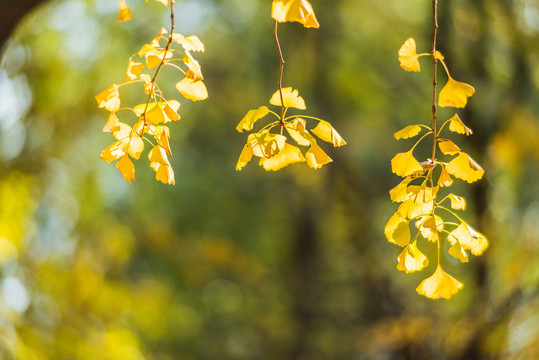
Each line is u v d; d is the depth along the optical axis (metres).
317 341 7.54
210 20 6.35
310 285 7.76
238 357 8.79
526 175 4.38
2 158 4.14
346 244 7.48
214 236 8.74
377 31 5.60
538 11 3.94
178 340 8.51
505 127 4.05
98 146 5.23
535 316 4.00
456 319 4.49
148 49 1.03
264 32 6.12
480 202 4.19
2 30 1.72
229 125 7.38
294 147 1.03
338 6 5.42
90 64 5.21
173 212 8.88
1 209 3.79
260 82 6.37
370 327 5.63
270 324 8.20
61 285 4.20
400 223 1.08
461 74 4.06
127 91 5.73
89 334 4.06
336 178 6.57
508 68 4.14
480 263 4.25
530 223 4.32
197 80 1.00
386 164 6.46
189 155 8.27
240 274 8.01
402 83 5.66
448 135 4.84
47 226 4.48
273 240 9.21
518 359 3.96
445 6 3.87
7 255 3.66
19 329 3.56
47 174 4.44
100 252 5.03
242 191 8.64
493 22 3.98
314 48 5.74
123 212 7.48
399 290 6.21
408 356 4.92
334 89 6.08
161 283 7.50
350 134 6.36
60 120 4.61
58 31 4.71
